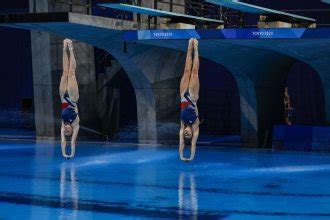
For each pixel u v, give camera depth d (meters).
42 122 36.56
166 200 15.62
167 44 30.11
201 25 31.38
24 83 48.38
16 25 29.61
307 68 40.72
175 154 28.41
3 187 17.83
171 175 20.56
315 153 29.14
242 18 31.39
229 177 20.09
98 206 14.76
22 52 48.38
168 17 30.66
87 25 29.28
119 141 37.41
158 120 34.28
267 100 33.81
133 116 44.47
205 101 43.91
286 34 26.11
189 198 15.91
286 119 35.56
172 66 34.00
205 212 14.04
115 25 31.16
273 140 31.55
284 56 32.53
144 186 18.06
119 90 40.81
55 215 13.67
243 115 33.56
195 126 23.39
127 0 32.50
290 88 41.34
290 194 16.59
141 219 13.30
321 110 40.50
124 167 22.91
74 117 24.75
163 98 34.22
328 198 15.93
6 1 46.97
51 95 35.75
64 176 20.28
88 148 31.55
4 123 48.94
